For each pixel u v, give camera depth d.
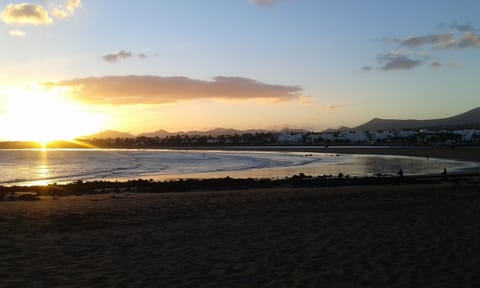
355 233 13.32
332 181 34.84
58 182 45.38
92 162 93.56
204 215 17.33
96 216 17.03
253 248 11.62
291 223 15.27
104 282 8.78
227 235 13.34
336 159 92.06
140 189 31.02
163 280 8.92
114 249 11.59
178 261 10.38
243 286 8.55
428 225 14.35
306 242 12.23
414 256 10.56
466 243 11.77
